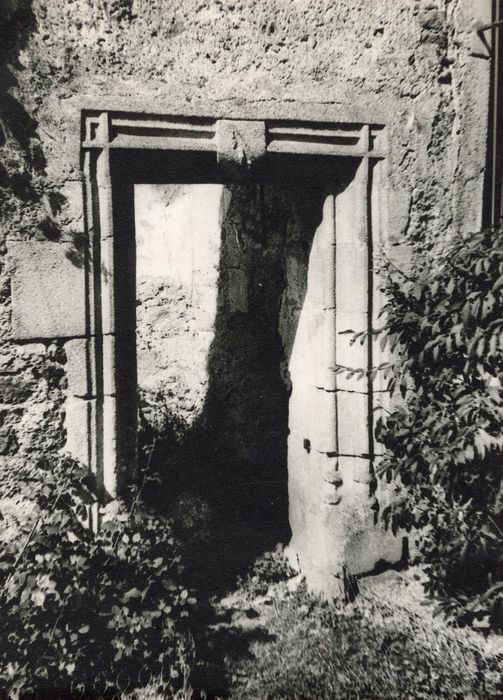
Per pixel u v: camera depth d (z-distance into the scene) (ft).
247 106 10.35
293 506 13.65
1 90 9.25
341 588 11.30
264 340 18.31
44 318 9.69
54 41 9.47
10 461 9.70
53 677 8.45
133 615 8.98
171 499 14.56
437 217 11.52
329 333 11.59
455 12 11.26
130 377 10.80
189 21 10.04
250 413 18.42
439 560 10.60
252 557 13.80
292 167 11.26
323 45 10.61
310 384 12.42
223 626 10.80
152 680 8.94
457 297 9.78
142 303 20.79
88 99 9.64
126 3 9.75
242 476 17.51
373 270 11.27
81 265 9.81
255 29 10.32
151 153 10.17
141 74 9.88
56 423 9.93
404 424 10.27
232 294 18.94
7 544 9.34
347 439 11.57
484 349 9.07
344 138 10.96
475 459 9.68
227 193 18.58
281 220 15.99
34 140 9.48
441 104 11.32
